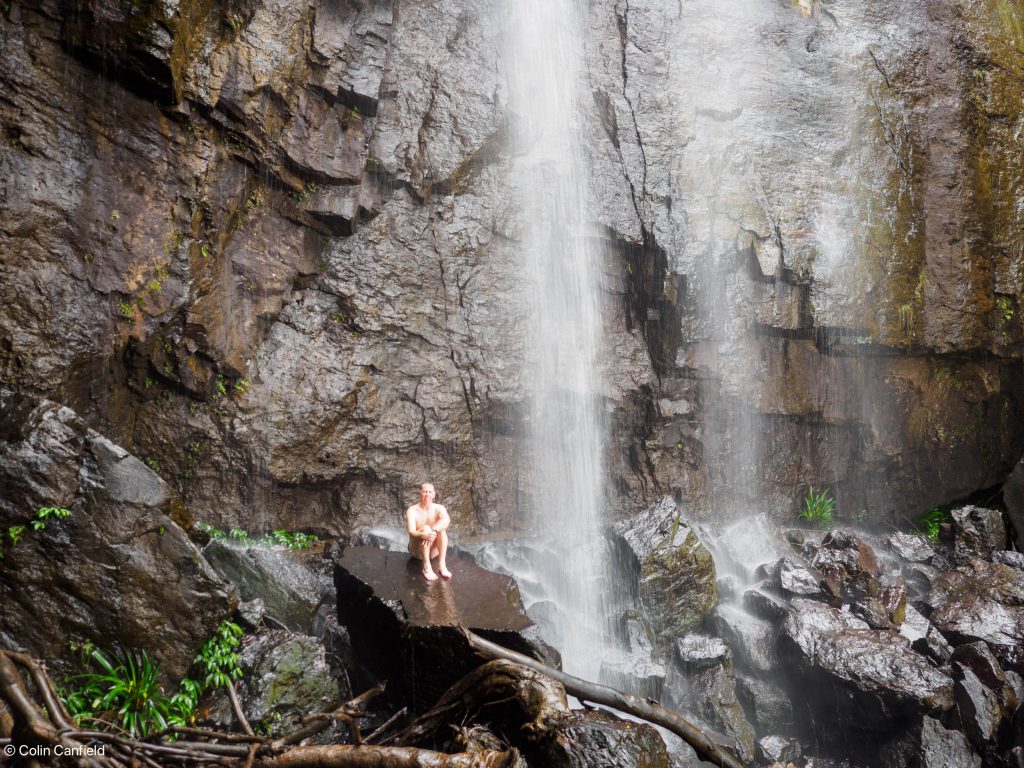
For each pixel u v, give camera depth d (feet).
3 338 31.91
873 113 54.19
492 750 23.63
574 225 49.34
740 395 50.65
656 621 38.55
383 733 29.25
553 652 28.66
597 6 51.75
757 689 37.63
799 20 55.72
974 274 54.70
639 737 24.39
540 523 48.06
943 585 44.50
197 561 29.55
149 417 38.09
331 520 43.19
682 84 51.80
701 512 50.34
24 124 32.94
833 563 43.45
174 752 21.71
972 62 56.44
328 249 43.91
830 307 50.93
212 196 38.22
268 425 40.27
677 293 49.03
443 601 30.55
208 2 37.06
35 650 26.23
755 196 51.03
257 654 29.84
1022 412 57.26
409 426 44.32
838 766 35.50
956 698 35.47
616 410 49.65
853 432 54.39
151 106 35.99
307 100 41.34
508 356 47.09
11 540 26.58
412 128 45.01
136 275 35.73
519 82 48.91
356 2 43.06
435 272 45.96
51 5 33.42
